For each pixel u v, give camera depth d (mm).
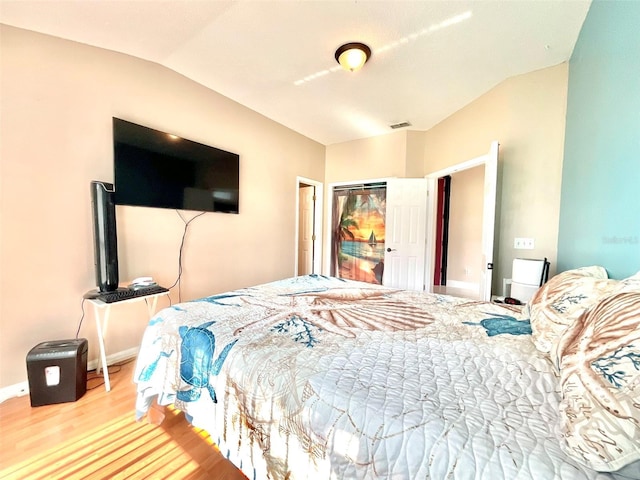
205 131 2818
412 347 1033
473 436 596
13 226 1717
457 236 5242
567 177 2137
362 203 4648
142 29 1908
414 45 2090
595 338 672
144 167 2303
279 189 3797
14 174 1711
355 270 4742
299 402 811
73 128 1934
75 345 1748
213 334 1181
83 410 1622
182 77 2586
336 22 1861
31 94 1757
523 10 1756
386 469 622
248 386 946
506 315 1425
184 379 1187
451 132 3332
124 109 2197
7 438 1394
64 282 1919
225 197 3043
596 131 1702
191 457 1302
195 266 2791
